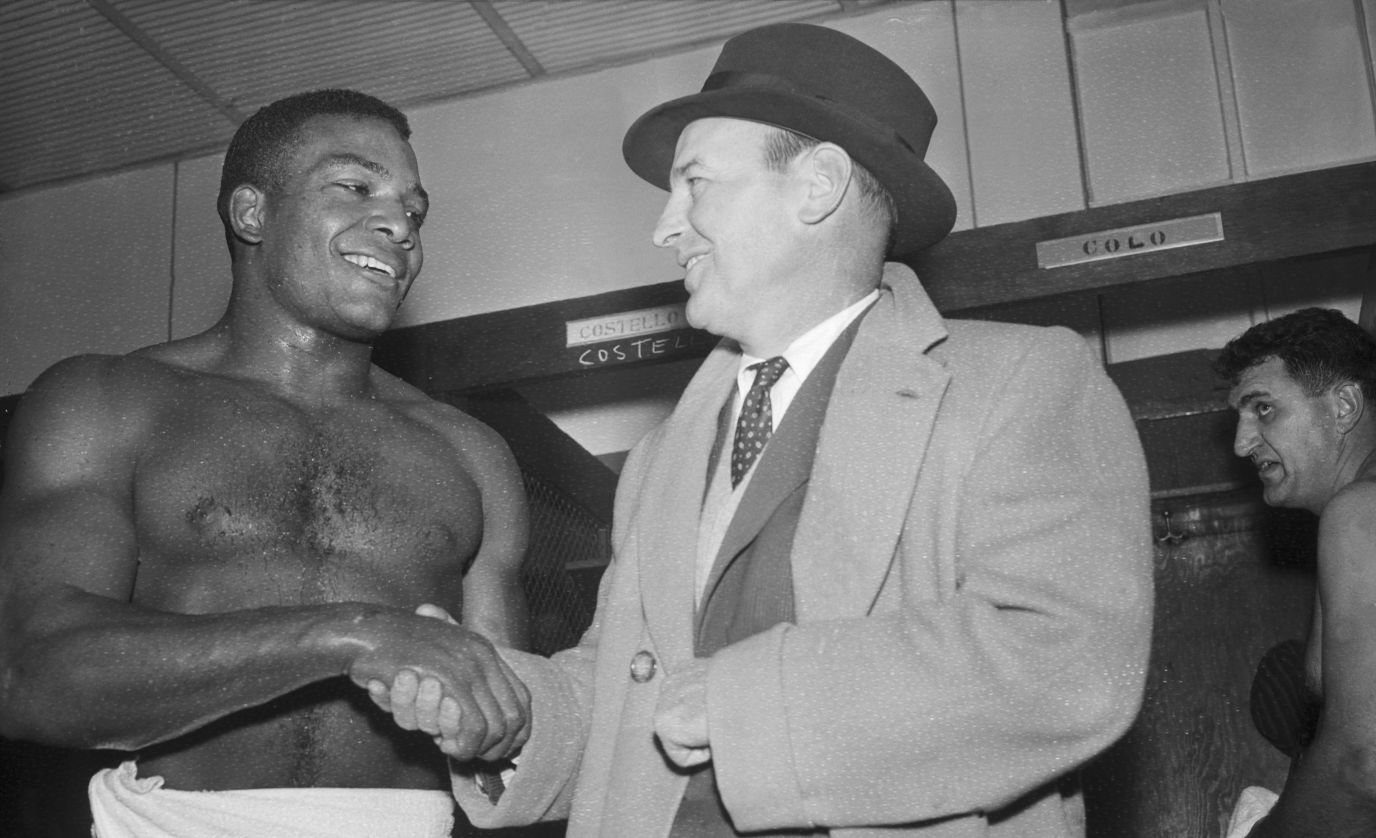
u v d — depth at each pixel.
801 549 1.60
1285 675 2.68
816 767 1.44
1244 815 2.55
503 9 4.17
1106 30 4.04
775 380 1.81
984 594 1.50
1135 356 4.01
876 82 1.89
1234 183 3.77
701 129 1.89
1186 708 3.57
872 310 1.78
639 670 1.65
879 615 1.54
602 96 4.41
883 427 1.63
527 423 3.91
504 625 2.19
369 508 2.10
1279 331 2.88
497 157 4.43
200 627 1.82
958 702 1.43
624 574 1.81
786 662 1.47
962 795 1.45
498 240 4.36
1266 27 3.94
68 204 4.79
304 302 2.17
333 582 2.04
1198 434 3.67
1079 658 1.45
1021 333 1.69
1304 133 3.85
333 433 2.14
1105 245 3.54
